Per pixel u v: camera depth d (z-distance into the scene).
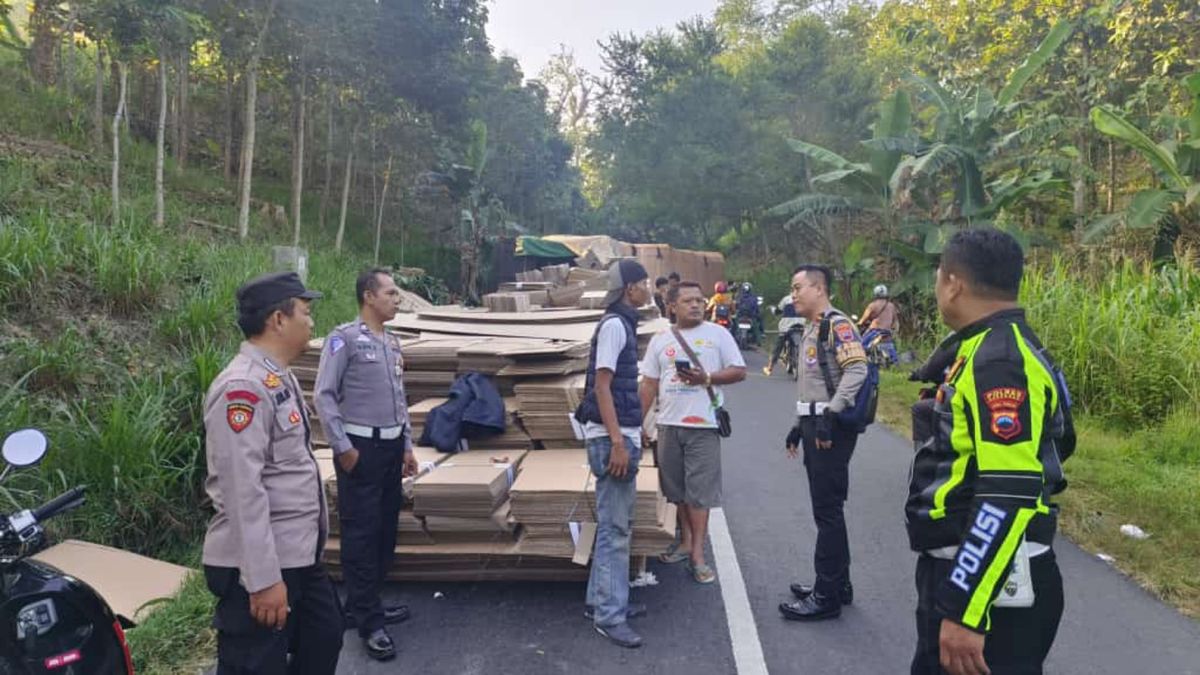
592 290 10.68
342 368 3.95
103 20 10.02
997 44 18.20
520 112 29.72
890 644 3.93
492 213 23.03
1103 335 8.64
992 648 2.09
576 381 5.33
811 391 4.18
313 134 21.91
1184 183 12.19
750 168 27.28
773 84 28.23
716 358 4.72
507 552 4.41
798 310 4.30
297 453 2.77
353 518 3.91
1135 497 5.86
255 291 2.76
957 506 2.12
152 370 6.32
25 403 5.31
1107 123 12.40
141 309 7.27
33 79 15.58
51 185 10.62
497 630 4.11
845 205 17.67
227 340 7.29
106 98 17.77
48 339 6.23
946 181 16.92
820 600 4.20
